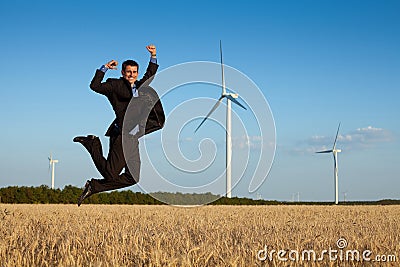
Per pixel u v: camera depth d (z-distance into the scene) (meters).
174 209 39.34
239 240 15.55
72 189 67.88
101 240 14.77
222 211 36.44
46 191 66.88
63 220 23.38
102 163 9.41
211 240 15.23
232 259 11.02
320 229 19.98
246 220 26.11
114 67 9.27
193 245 13.85
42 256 12.00
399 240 16.22
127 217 26.11
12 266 10.98
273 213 34.16
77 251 12.60
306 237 16.08
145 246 13.69
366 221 26.23
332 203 70.94
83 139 9.64
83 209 37.81
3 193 65.25
